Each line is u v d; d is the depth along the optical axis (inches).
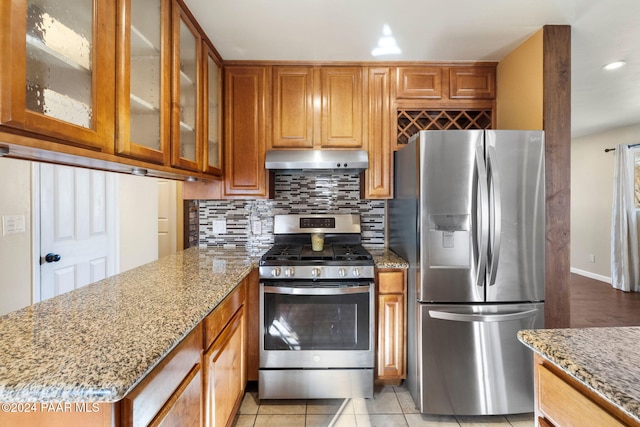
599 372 28.3
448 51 87.8
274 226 102.0
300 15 71.8
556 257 74.8
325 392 79.4
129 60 46.7
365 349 79.5
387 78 94.0
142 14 52.4
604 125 178.4
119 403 29.1
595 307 150.9
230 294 63.7
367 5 68.0
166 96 58.7
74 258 95.5
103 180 106.9
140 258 123.1
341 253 87.2
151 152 53.2
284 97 93.8
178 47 63.1
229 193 93.9
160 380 35.3
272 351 79.0
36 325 39.4
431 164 72.9
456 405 74.3
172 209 146.0
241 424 72.6
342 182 104.7
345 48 86.3
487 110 95.7
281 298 78.8
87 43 40.1
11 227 77.2
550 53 75.4
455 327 73.7
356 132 93.8
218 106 91.0
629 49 88.3
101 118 41.8
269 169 94.3
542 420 36.5
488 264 72.1
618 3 67.0
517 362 73.8
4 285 75.9
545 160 74.8
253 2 67.0
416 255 75.8
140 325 39.5
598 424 28.3
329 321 79.2
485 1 66.6
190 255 90.5
